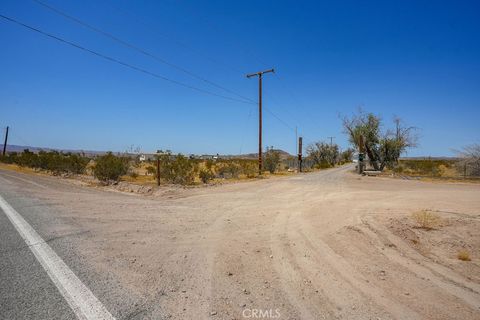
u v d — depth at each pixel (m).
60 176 28.59
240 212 10.53
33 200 12.15
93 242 6.39
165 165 23.84
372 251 6.50
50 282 4.29
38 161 37.69
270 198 14.37
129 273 4.72
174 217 9.45
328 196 15.30
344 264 5.61
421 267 5.81
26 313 3.45
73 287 4.13
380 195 15.80
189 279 4.59
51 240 6.44
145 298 3.89
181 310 3.62
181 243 6.55
